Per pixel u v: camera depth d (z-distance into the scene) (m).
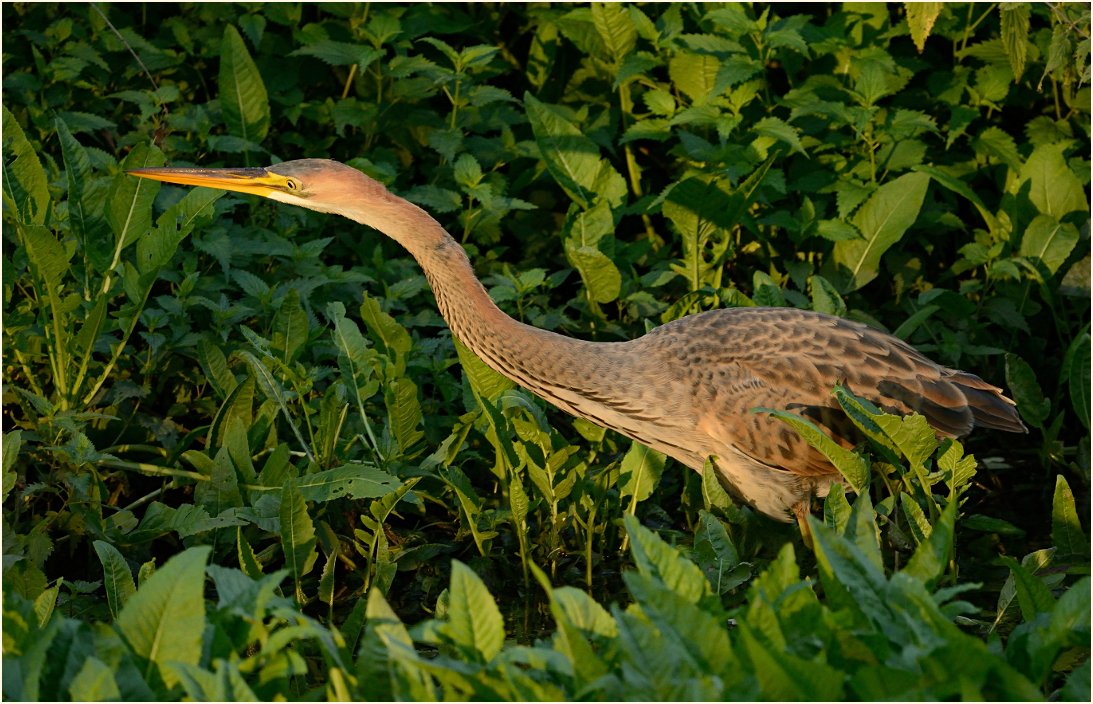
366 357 9.77
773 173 11.77
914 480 9.45
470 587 5.48
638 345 9.73
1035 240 12.21
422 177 13.83
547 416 11.80
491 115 13.24
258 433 9.68
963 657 5.11
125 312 9.35
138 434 10.38
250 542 9.52
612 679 5.11
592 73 14.01
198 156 12.34
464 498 9.27
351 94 13.77
